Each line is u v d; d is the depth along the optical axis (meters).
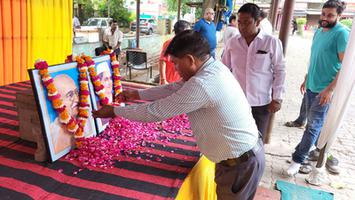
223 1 5.75
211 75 1.29
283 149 3.80
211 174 1.99
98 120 1.92
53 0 4.50
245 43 2.47
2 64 3.94
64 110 1.60
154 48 13.36
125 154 1.75
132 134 1.99
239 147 1.43
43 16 4.39
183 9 21.05
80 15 14.41
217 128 1.38
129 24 17.30
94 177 1.50
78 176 1.50
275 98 2.49
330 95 2.63
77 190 1.38
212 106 1.32
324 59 2.89
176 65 1.36
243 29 2.37
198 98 1.27
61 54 4.89
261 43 2.40
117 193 1.38
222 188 1.60
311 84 3.08
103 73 2.09
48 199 1.30
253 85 2.51
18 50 4.12
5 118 2.16
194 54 1.28
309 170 3.20
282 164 3.40
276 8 7.12
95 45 8.82
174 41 1.31
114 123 2.06
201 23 4.60
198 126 1.42
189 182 1.60
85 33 9.64
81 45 8.23
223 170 1.55
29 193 1.33
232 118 1.37
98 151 1.70
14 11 3.93
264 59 2.43
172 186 1.47
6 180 1.41
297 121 4.64
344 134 4.56
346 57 2.35
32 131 1.73
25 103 1.68
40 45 4.46
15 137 1.86
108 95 2.13
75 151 1.70
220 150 1.45
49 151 1.56
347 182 3.10
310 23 27.66
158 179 1.52
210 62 1.34
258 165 1.51
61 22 4.73
